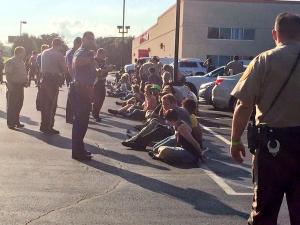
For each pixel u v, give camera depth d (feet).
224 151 34.88
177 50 55.16
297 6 174.60
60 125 44.11
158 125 33.55
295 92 12.92
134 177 26.11
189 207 21.21
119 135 39.83
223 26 174.29
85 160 29.78
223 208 21.20
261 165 13.04
